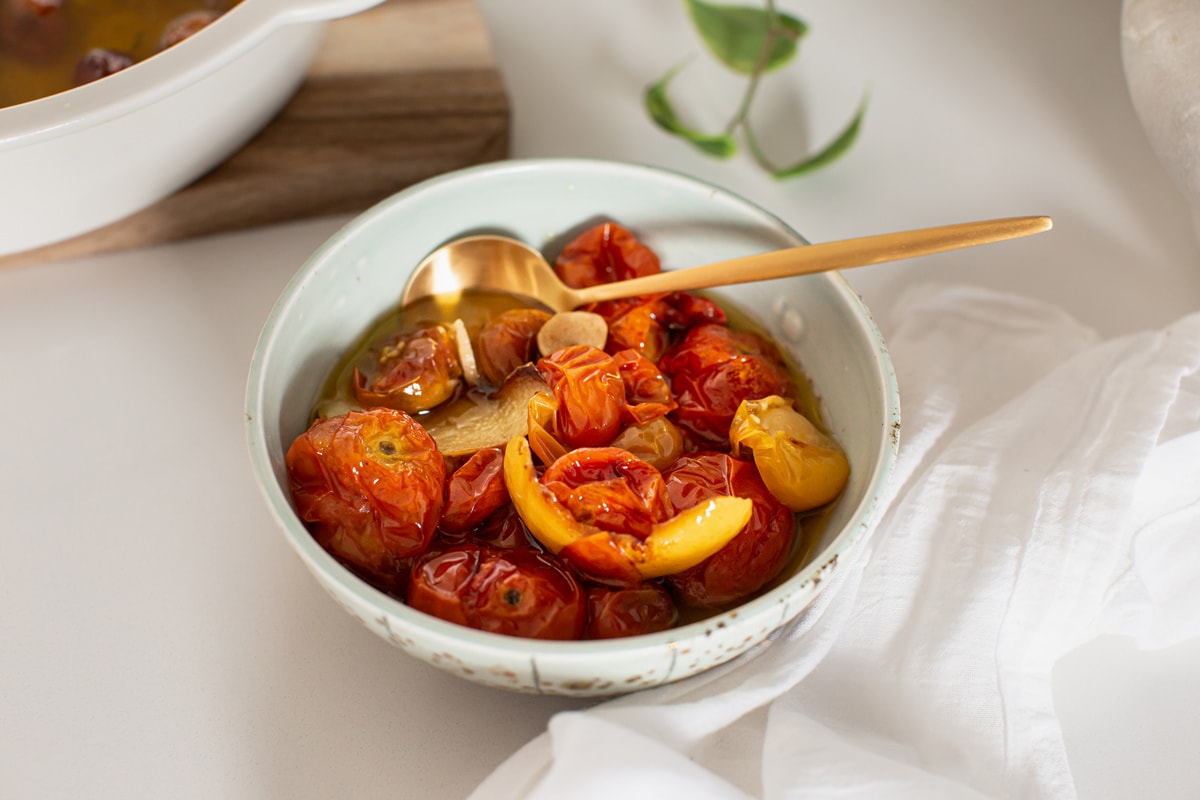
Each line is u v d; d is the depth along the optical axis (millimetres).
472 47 589
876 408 443
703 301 496
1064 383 496
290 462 442
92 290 539
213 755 441
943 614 453
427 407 474
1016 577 456
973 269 556
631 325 486
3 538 479
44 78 549
